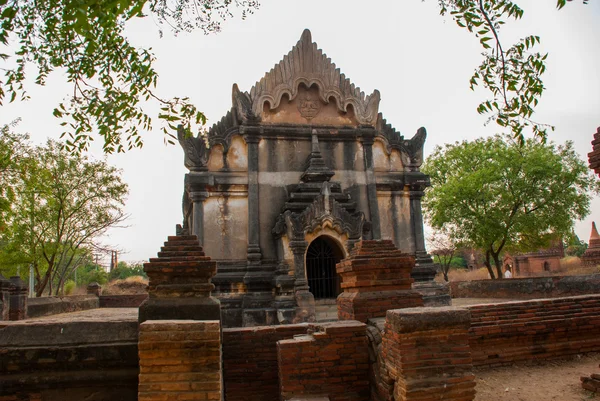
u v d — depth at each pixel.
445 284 18.97
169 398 4.66
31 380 5.52
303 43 19.66
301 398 6.27
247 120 18.52
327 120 19.59
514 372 8.00
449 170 29.97
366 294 7.30
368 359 6.51
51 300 24.06
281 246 17.05
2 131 20.91
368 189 19.23
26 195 25.05
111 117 7.00
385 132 20.25
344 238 17.17
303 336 6.94
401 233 19.45
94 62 7.39
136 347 5.74
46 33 7.25
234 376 7.23
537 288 21.03
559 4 5.50
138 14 4.65
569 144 25.95
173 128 7.30
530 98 6.67
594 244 36.53
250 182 18.05
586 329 8.88
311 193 17.94
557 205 25.27
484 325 8.38
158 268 6.23
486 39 6.61
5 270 29.78
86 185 27.34
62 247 30.11
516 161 25.47
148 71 7.30
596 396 6.49
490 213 26.09
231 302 16.89
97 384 5.64
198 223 17.48
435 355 5.09
